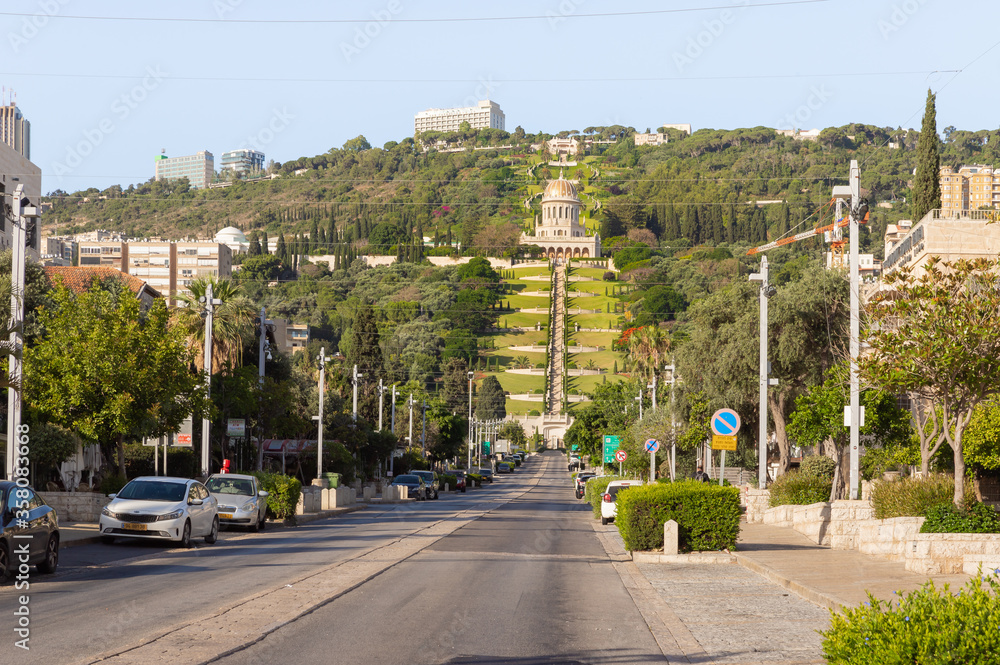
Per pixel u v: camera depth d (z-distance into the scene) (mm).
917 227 43750
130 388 29859
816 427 30156
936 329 17562
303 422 53344
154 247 187750
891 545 20047
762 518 33125
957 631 6008
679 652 10148
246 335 50438
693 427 51688
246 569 17547
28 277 41594
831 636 6664
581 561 20969
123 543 23109
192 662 8891
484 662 9328
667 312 183625
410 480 61062
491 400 172875
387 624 11445
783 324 43531
